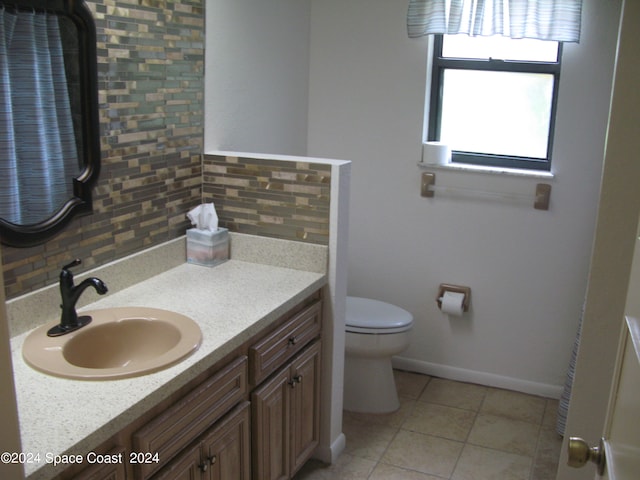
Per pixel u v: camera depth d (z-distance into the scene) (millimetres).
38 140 1992
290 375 2461
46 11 1948
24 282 1996
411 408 3334
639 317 1039
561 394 3385
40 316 2035
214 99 2775
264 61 3102
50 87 2008
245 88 2979
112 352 2094
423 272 3580
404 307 3662
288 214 2662
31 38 1927
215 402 2020
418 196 3500
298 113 3506
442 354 3639
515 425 3195
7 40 1860
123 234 2389
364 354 3207
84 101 2123
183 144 2637
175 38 2498
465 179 3391
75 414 1587
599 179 3160
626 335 1182
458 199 3420
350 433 3098
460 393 3494
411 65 3385
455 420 3229
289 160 2609
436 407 3350
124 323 2109
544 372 3461
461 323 3559
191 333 2006
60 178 2080
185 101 2607
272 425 2361
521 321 3443
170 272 2602
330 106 3576
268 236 2719
